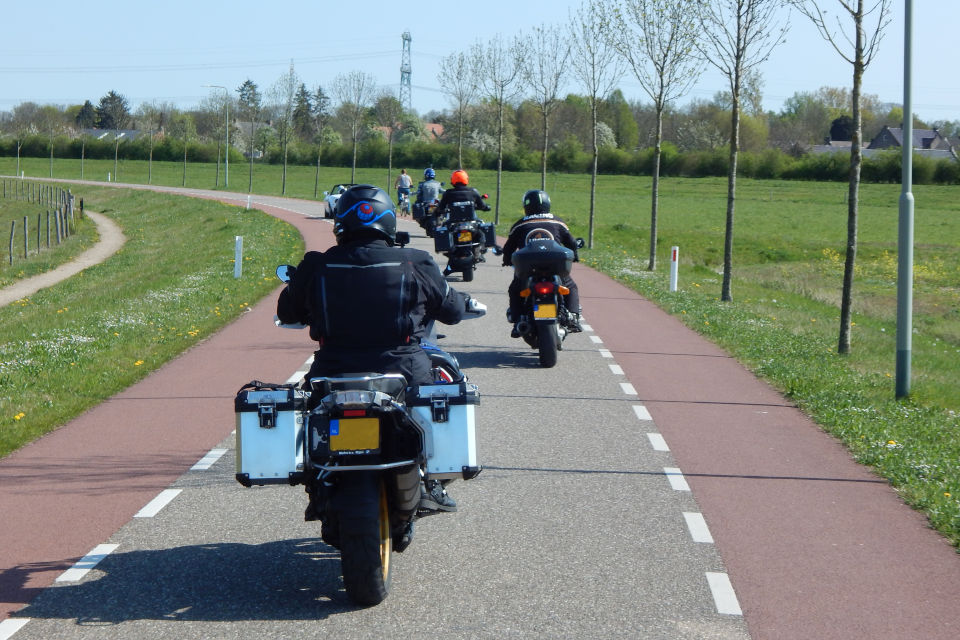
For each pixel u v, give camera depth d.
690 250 47.81
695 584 5.64
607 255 34.03
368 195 5.39
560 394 11.33
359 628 4.97
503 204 74.69
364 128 123.19
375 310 5.21
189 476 7.88
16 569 5.82
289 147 128.75
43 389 11.09
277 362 13.36
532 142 132.25
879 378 12.96
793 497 7.45
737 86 22.20
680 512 7.03
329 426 4.85
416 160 121.62
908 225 11.52
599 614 5.18
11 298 30.78
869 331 21.23
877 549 6.29
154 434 9.30
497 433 9.40
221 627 4.98
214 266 27.80
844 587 5.62
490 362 13.42
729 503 7.27
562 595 5.44
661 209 77.44
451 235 21.81
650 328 17.30
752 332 16.58
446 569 5.84
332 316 5.23
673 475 8.02
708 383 12.20
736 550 6.23
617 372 12.82
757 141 138.62
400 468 5.09
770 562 6.02
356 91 79.25
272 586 5.56
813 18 14.27
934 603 5.41
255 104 88.38
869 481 7.93
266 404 5.19
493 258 30.19
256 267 26.73
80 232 55.19
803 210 77.81
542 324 12.73
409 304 5.28
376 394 4.85
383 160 123.12
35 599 5.36
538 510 7.04
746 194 95.44
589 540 6.39
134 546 6.24
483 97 46.44
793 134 173.75
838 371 13.05
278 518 6.82
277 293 21.97
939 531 6.66
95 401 10.79
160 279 26.08
